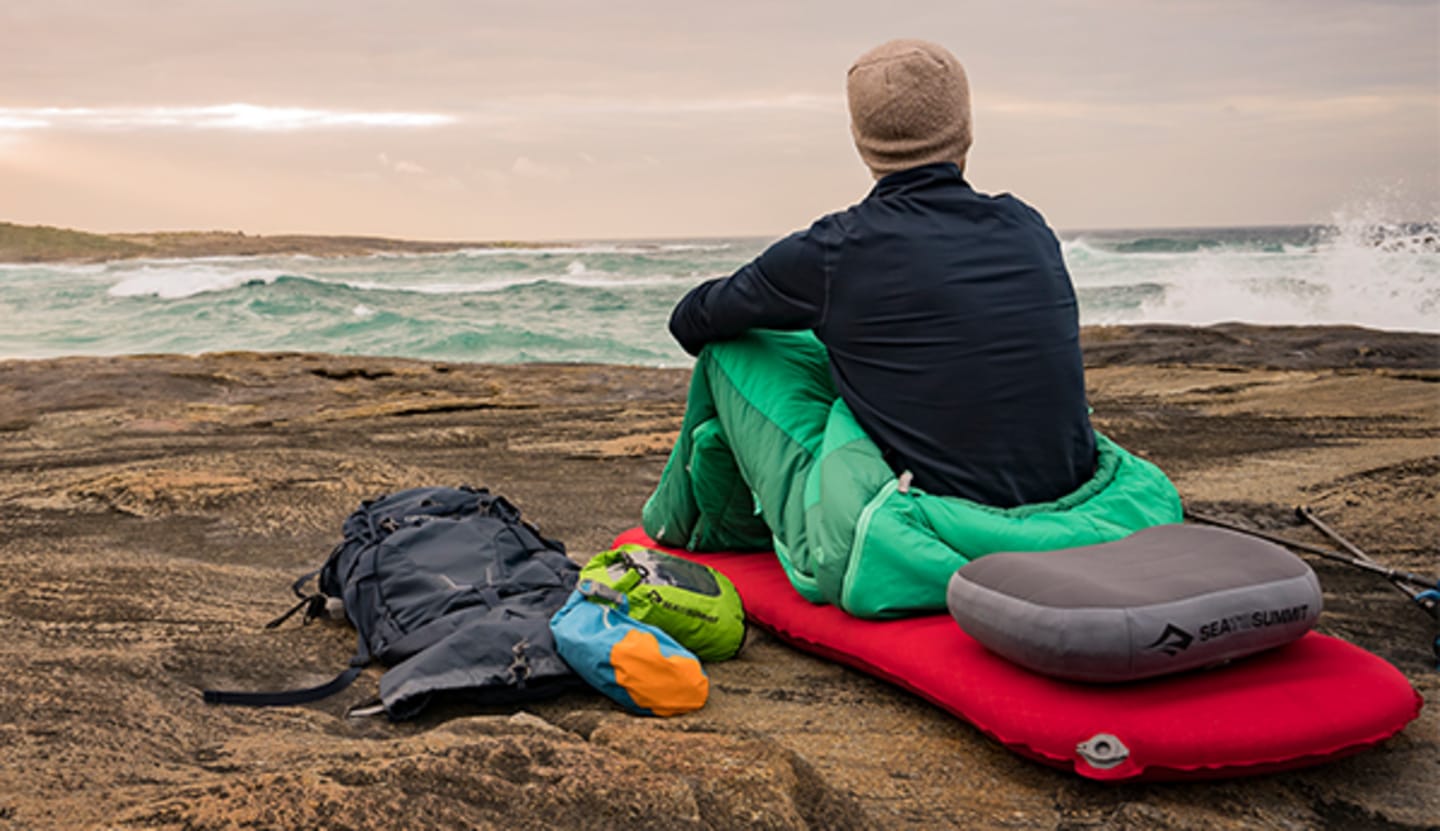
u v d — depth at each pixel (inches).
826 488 114.1
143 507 214.7
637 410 350.0
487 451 285.7
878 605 111.0
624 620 108.2
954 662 100.2
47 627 131.3
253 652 122.0
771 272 121.5
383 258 2524.6
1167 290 895.1
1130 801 86.0
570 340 743.1
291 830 70.1
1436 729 99.0
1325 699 89.4
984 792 88.3
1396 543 169.6
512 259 2293.3
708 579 122.6
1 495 229.6
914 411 113.4
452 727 92.0
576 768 80.9
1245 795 87.0
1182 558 96.5
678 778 80.2
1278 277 906.1
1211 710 87.7
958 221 114.0
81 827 72.8
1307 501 196.2
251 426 328.5
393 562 127.3
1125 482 118.4
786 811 78.2
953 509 110.3
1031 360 111.7
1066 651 87.4
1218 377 364.5
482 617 116.7
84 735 90.0
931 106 115.4
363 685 112.0
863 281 114.0
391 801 74.6
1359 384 328.8
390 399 385.1
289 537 194.2
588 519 209.6
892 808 85.4
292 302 986.1
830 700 108.3
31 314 986.1
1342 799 86.4
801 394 128.3
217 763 87.0
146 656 115.1
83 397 376.2
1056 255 117.4
